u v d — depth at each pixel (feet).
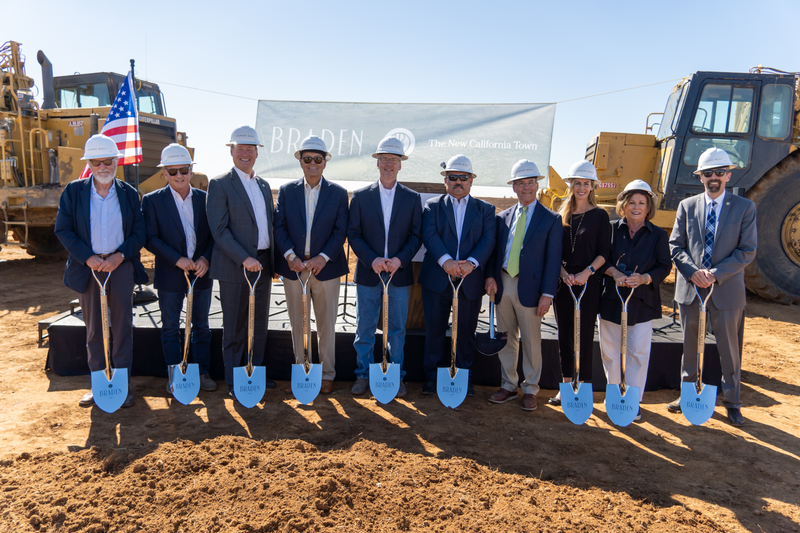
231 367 12.74
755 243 11.16
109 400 10.94
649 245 11.51
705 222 11.62
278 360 14.03
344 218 12.62
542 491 8.59
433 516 7.63
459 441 10.54
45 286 26.73
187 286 12.80
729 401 11.86
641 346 11.70
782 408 12.94
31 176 30.71
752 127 24.50
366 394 13.12
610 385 11.07
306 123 19.56
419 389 13.67
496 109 18.94
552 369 14.01
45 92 31.58
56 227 11.11
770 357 17.28
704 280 11.23
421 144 18.94
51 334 13.70
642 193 11.50
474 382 14.19
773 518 8.15
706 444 10.80
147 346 13.92
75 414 11.32
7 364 14.58
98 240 11.36
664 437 11.12
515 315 12.56
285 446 9.73
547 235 11.84
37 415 11.14
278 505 7.60
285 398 12.72
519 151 18.48
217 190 11.95
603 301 11.91
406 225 12.56
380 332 14.52
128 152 20.84
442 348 13.05
